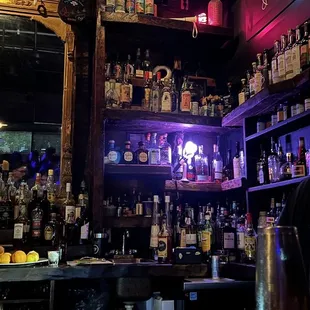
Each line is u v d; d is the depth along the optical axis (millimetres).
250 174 2502
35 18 2953
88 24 2992
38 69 2891
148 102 2842
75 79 2938
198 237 2666
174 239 2688
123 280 2078
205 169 2963
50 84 2887
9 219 2520
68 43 2957
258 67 2469
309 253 1391
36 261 2102
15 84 2826
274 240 552
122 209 2701
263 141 2559
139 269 2090
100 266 2041
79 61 2998
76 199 2764
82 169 2854
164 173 2629
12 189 2605
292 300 521
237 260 2529
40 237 2461
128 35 2957
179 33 2932
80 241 2496
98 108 2611
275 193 2496
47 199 2613
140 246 2795
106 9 2809
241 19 2992
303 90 1991
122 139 2979
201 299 2398
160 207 2822
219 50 3188
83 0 2969
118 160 2738
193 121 2770
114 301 2275
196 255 2262
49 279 1955
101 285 2232
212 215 2838
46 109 2836
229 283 2000
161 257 2441
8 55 2873
